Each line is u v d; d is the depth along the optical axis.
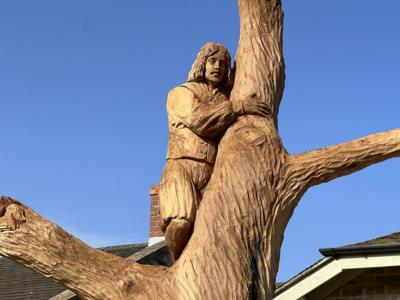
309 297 11.79
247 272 6.05
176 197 6.37
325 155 6.47
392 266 11.12
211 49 6.78
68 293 12.50
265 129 6.56
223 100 6.77
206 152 6.56
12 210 6.16
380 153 6.46
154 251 14.22
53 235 6.11
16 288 14.69
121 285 6.04
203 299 5.92
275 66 6.93
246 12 7.09
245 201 6.25
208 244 6.09
